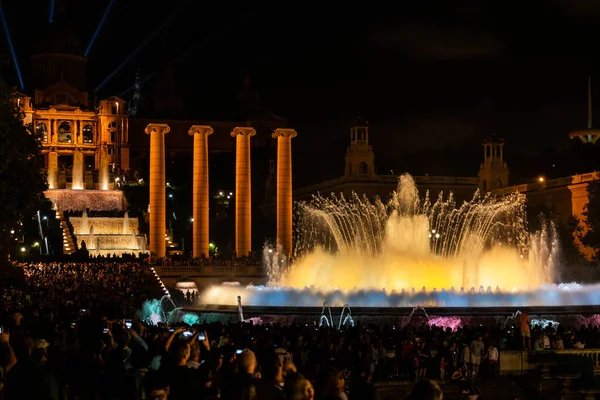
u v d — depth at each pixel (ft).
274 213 430.20
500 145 377.91
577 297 155.22
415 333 102.17
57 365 52.34
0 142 116.98
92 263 254.68
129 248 352.69
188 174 494.18
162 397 41.83
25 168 121.70
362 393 33.35
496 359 95.09
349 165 368.68
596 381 91.81
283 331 95.20
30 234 341.00
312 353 82.94
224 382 43.98
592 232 268.21
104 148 483.10
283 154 294.05
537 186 341.41
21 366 48.26
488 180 374.63
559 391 91.25
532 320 133.28
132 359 55.26
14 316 75.25
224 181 493.77
